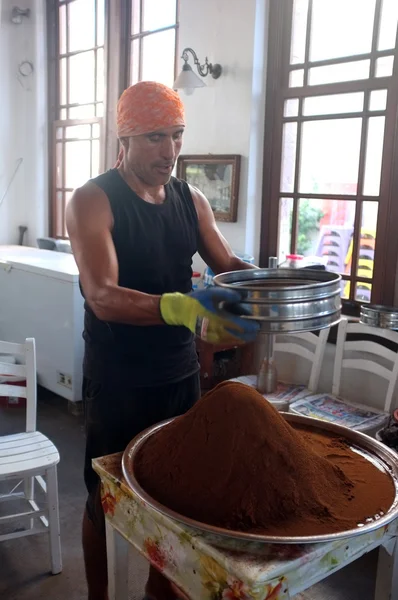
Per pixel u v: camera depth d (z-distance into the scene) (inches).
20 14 186.9
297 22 121.0
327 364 119.3
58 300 131.2
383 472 49.8
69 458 113.4
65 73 182.9
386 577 50.8
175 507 44.1
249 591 37.6
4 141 192.5
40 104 188.4
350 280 118.1
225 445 45.4
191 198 65.7
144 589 76.8
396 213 108.8
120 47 159.5
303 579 40.5
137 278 60.2
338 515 43.3
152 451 50.3
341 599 75.8
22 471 74.7
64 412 137.6
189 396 66.1
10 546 86.4
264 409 47.3
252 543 40.6
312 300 44.3
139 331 60.2
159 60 151.3
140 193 60.6
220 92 130.8
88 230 56.4
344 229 118.5
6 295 148.6
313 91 118.3
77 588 77.7
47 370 139.3
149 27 153.3
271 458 44.6
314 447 53.6
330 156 118.6
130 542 49.9
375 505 44.7
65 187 188.1
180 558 43.8
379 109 110.0
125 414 61.8
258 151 128.5
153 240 60.1
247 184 128.3
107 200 58.1
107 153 168.7
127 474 46.3
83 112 177.8
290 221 127.6
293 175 125.4
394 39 106.7
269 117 126.3
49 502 78.6
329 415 97.5
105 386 61.4
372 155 112.3
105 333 60.6
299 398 106.0
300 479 44.7
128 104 55.9
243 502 42.9
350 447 54.4
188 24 135.8
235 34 125.8
